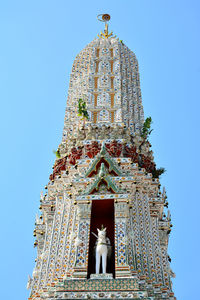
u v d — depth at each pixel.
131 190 27.67
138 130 35.72
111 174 27.89
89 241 24.36
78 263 23.09
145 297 20.66
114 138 32.31
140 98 39.72
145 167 32.28
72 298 20.89
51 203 29.83
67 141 34.28
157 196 30.55
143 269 24.86
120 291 21.00
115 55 42.06
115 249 23.42
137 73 42.69
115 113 35.59
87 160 30.03
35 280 25.53
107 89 37.69
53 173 32.25
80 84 39.91
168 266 26.88
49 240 27.39
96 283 21.48
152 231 28.16
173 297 24.56
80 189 26.50
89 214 25.28
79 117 36.06
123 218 24.75
